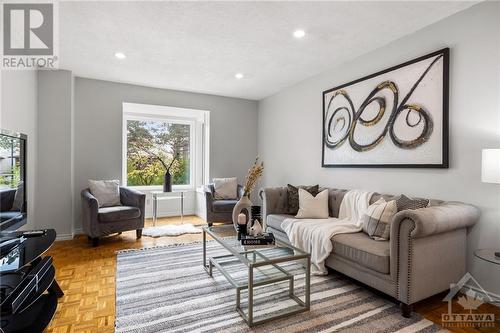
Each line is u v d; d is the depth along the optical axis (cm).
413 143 264
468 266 222
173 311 193
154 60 342
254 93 502
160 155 546
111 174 435
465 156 228
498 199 208
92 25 253
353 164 331
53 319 182
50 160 365
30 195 336
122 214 354
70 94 378
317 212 318
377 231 228
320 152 390
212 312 192
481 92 218
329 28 260
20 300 135
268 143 521
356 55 326
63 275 253
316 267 258
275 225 331
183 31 266
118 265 278
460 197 231
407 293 185
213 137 518
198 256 305
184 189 556
